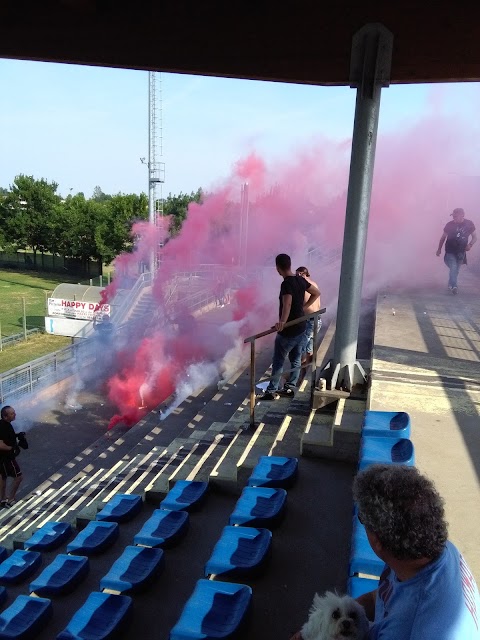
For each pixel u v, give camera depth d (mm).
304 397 6180
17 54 5699
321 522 3988
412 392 5246
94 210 48469
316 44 5430
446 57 5141
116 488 6449
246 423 5816
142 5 5430
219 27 5488
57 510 7008
